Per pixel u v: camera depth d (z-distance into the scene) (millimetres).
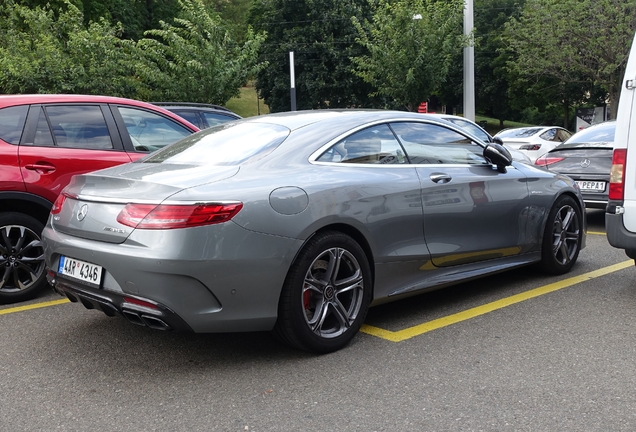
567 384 3271
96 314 4773
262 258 3416
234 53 22125
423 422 2887
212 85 21078
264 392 3271
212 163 3867
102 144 5562
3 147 5016
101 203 3555
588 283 5336
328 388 3301
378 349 3867
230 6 75750
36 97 5375
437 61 23766
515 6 48469
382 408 3045
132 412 3078
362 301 3924
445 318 4469
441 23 23922
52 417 3043
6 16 23734
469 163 4848
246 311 3422
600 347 3807
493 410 2988
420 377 3410
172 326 3271
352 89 39344
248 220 3385
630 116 4684
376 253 4004
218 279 3307
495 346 3863
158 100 21281
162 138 6027
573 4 28031
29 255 5215
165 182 3482
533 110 58031
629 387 3219
